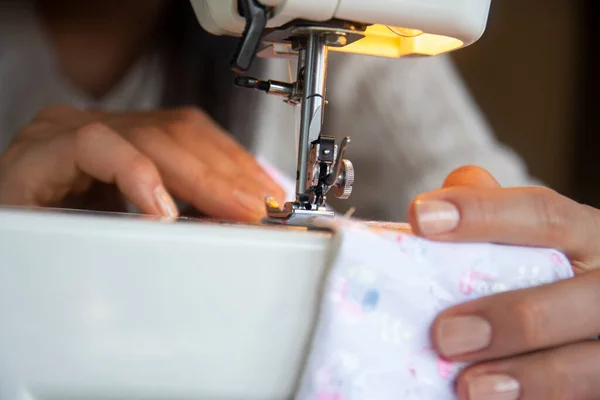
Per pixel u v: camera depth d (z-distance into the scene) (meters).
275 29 0.51
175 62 1.19
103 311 0.34
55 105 1.00
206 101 1.20
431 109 1.53
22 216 0.33
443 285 0.39
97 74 1.20
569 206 0.42
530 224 0.40
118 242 0.34
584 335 0.41
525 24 1.81
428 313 0.38
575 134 1.89
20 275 0.33
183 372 0.35
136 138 0.82
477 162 1.52
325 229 0.41
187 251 0.34
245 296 0.35
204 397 0.36
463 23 0.48
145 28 1.18
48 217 0.34
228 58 1.19
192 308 0.35
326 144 0.50
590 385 0.40
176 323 0.35
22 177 0.77
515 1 1.79
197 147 0.87
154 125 0.91
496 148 1.61
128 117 0.97
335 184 0.48
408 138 1.50
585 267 0.44
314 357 0.36
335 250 0.36
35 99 1.18
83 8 1.17
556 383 0.40
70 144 0.75
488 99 1.81
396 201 1.49
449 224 0.39
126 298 0.34
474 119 1.63
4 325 0.33
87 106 1.21
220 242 0.35
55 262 0.33
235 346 0.35
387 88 1.48
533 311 0.39
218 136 0.94
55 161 0.75
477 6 0.48
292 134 1.33
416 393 0.38
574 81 1.87
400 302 0.37
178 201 0.93
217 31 0.55
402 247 0.38
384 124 1.49
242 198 0.78
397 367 0.37
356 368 0.36
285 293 0.36
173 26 1.18
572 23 1.85
